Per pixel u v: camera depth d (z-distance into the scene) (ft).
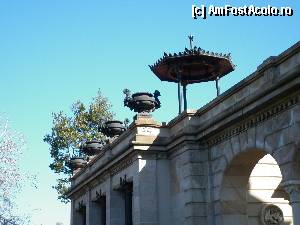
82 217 103.96
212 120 57.88
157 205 65.72
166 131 68.90
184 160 62.18
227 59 79.97
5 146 86.22
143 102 71.00
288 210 61.57
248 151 53.78
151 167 66.90
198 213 59.16
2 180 84.64
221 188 58.23
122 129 88.07
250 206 60.08
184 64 79.10
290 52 45.62
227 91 56.18
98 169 83.10
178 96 77.56
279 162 47.03
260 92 48.08
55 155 134.72
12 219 87.45
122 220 77.51
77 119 136.77
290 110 46.01
